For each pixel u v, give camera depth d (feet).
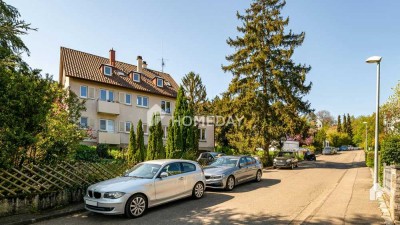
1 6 40.57
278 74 85.46
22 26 32.04
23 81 29.66
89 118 88.84
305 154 124.06
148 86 107.24
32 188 28.48
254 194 38.29
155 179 29.91
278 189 42.34
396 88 94.73
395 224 23.44
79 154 55.21
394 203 24.39
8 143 27.55
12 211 27.07
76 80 87.66
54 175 30.40
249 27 89.97
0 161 26.86
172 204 32.32
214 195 37.58
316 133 204.13
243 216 26.99
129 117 98.78
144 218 26.84
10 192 26.94
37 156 33.27
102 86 93.09
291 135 88.89
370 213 27.53
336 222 24.64
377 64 40.40
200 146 119.24
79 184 32.45
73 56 96.84
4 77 28.04
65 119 41.70
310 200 34.17
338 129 320.91
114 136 91.35
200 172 36.19
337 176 59.93
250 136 88.79
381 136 97.96
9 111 28.09
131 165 40.93
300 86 88.02
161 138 53.57
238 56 91.45
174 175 32.24
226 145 138.41
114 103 93.30
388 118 97.60
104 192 26.66
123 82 99.45
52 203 29.78
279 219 25.86
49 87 33.71
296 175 62.03
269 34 92.27
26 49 40.91
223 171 41.32
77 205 30.99
